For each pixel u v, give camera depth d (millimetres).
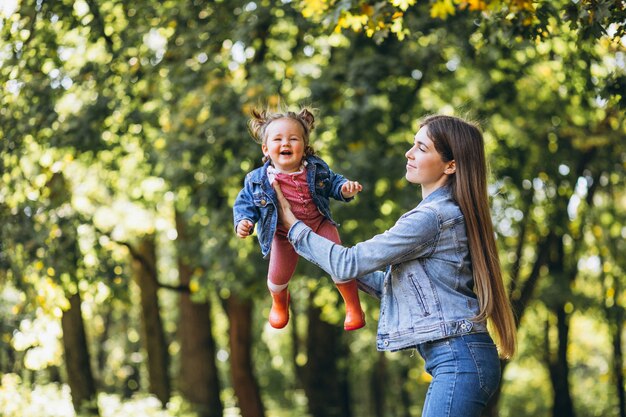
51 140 12398
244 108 11938
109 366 30781
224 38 12719
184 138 12359
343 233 12578
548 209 16016
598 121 14742
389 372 29109
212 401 17750
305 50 13609
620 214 16781
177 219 15930
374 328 16297
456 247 3959
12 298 14656
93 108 12703
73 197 13797
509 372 29844
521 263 17109
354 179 12375
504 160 15359
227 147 12492
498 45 12055
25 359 12609
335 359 19375
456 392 3818
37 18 12164
